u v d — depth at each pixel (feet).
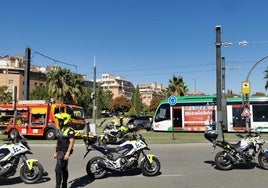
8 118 96.89
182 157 53.67
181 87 270.67
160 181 34.63
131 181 34.71
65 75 218.59
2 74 358.43
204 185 32.60
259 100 115.75
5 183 33.81
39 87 344.49
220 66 87.76
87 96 325.21
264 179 35.53
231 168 42.09
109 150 36.58
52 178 36.19
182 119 123.34
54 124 92.48
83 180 35.42
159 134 112.47
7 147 32.96
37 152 62.23
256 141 41.47
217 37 88.17
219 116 85.35
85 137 37.52
